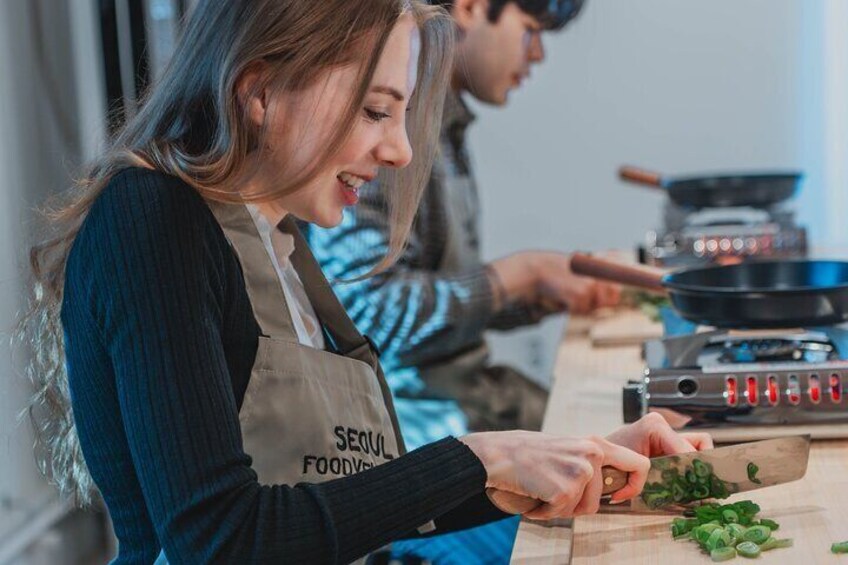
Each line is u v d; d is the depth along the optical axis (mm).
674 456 1395
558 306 2836
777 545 1276
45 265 1384
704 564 1248
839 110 4457
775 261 2035
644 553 1294
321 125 1228
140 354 1135
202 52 1264
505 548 2088
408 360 2695
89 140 3473
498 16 2768
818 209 4531
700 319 1839
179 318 1147
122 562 1265
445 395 2818
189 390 1128
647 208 4586
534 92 4582
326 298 1527
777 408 1656
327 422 1348
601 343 2467
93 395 1212
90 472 1261
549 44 4547
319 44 1204
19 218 3113
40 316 1422
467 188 2928
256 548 1110
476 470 1223
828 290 1751
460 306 2676
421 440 2793
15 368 1859
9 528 2951
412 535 1524
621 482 1357
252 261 1312
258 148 1254
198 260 1188
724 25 4492
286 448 1312
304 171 1240
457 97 2801
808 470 1548
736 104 4531
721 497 1421
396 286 2633
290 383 1315
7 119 3080
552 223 4641
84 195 1266
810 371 1668
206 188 1227
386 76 1253
